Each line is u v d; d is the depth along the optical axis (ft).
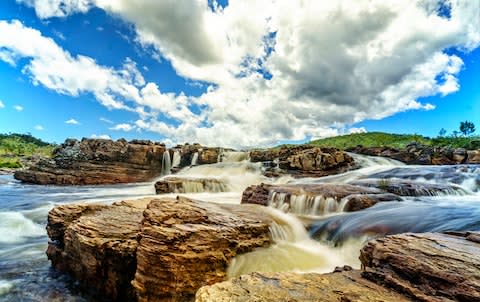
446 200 49.14
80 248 31.04
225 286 14.92
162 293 24.75
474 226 30.96
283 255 31.94
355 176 96.68
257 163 144.05
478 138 213.66
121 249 28.81
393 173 90.58
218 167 146.82
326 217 44.50
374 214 39.75
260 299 13.55
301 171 121.60
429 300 13.65
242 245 30.22
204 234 27.32
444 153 140.15
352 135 359.66
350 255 33.55
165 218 28.48
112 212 37.06
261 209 44.21
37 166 145.69
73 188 120.26
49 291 30.76
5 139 456.86
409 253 17.38
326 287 15.21
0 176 175.11
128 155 156.15
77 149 160.86
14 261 38.63
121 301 29.68
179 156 178.19
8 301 28.53
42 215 62.80
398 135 308.19
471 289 13.46
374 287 15.47
